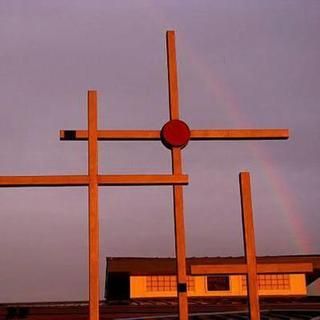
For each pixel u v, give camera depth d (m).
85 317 14.74
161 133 11.46
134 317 15.17
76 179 11.14
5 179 11.11
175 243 11.05
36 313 14.67
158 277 21.98
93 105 11.47
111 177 11.20
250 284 11.00
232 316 15.33
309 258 21.84
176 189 11.25
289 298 21.56
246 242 11.13
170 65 11.77
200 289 22.02
